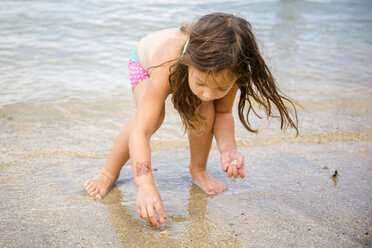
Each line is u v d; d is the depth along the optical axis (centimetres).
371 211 216
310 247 185
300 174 259
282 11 737
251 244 187
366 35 625
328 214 213
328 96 398
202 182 245
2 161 260
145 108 204
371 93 409
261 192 237
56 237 186
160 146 300
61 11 642
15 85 389
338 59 513
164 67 199
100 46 513
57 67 442
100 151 286
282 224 203
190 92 202
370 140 311
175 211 215
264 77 196
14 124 318
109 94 384
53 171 254
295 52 531
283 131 324
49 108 348
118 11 653
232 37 178
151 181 195
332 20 705
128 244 185
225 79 177
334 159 280
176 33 216
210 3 744
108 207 217
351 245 187
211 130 235
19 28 557
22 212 206
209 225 202
